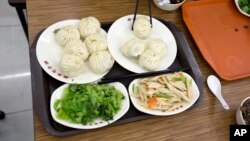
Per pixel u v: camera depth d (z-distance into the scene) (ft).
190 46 2.64
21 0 2.98
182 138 2.13
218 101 2.35
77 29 2.39
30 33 2.41
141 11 2.75
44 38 2.33
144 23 2.48
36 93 2.07
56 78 2.13
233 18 2.90
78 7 2.65
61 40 2.30
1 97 3.96
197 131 2.18
